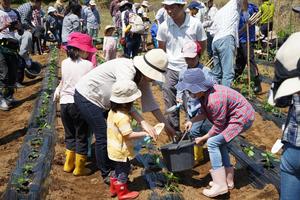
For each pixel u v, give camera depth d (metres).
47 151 6.77
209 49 13.26
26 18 13.63
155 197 5.28
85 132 5.95
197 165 6.39
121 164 5.16
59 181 5.93
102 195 5.59
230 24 8.37
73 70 5.80
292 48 3.38
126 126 4.90
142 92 5.35
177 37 6.34
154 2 30.70
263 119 8.57
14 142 7.83
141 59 4.95
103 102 5.30
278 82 3.49
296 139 3.55
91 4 19.34
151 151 6.82
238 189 5.68
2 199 5.34
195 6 12.88
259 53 14.41
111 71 5.18
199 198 5.38
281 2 15.66
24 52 12.38
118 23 18.39
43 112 8.77
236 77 11.20
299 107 3.51
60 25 18.83
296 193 3.72
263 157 6.38
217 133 5.13
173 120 6.59
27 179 5.74
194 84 4.86
